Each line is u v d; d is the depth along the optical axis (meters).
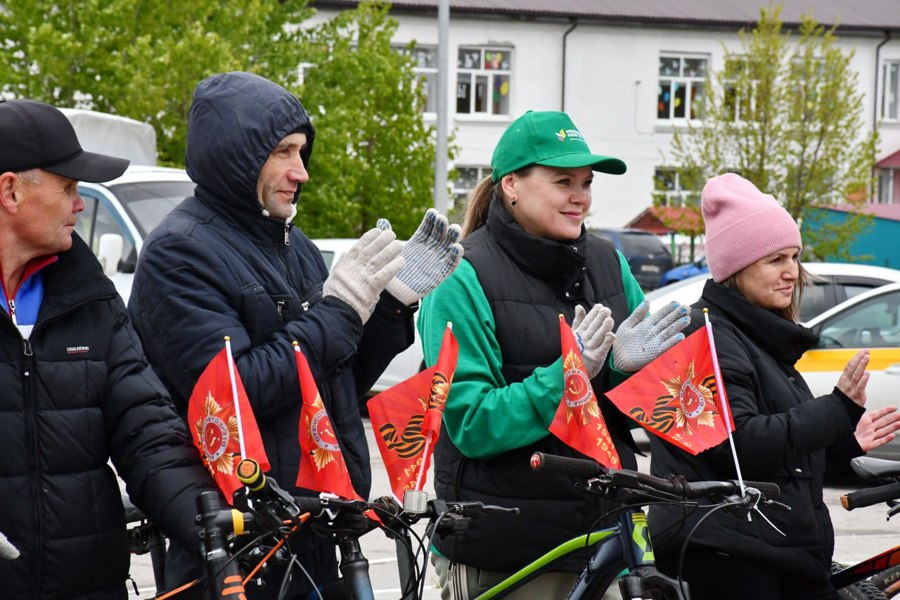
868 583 4.39
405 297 3.88
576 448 3.78
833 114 29.58
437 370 3.65
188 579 3.79
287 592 3.77
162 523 3.42
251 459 2.99
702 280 12.48
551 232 4.33
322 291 3.84
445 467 4.37
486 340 4.23
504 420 4.03
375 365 3.99
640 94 40.25
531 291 4.34
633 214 40.59
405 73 24.03
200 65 19.69
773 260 4.40
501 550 4.19
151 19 20.89
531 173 4.31
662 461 4.28
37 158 3.38
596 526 4.20
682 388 3.87
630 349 4.02
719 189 4.49
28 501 3.37
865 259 30.23
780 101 29.89
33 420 3.38
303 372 3.47
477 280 4.29
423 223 3.93
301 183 3.92
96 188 12.67
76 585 3.43
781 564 4.13
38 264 3.46
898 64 42.56
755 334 4.37
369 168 23.00
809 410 4.11
